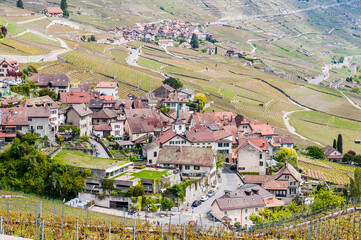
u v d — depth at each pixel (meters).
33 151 186.62
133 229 141.50
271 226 157.25
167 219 167.12
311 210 175.62
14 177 182.62
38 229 133.88
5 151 187.75
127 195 173.00
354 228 151.75
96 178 179.12
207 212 177.25
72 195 179.12
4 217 138.62
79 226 139.50
